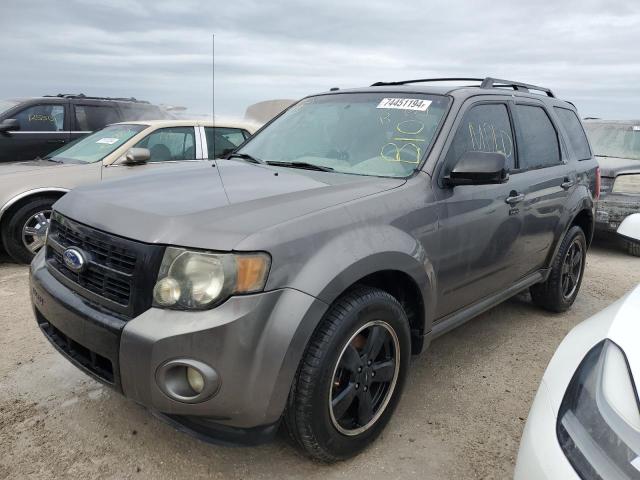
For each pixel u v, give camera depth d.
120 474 2.50
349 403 2.53
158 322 2.12
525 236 3.83
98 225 2.42
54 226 2.84
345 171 3.19
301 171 3.19
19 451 2.63
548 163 4.20
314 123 3.70
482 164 2.87
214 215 2.30
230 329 2.09
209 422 2.29
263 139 3.89
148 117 9.38
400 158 3.13
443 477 2.57
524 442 1.76
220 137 6.95
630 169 7.20
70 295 2.47
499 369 3.67
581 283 5.48
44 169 5.77
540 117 4.27
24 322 4.16
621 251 7.53
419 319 2.95
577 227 4.68
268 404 2.20
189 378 2.16
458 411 3.13
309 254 2.29
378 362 2.71
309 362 2.30
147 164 6.27
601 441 1.54
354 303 2.44
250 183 2.83
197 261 2.13
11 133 8.12
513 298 5.16
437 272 3.00
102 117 8.95
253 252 2.14
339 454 2.56
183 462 2.60
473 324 4.47
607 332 1.85
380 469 2.61
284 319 2.17
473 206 3.20
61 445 2.69
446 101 3.39
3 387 3.21
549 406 1.78
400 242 2.65
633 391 1.59
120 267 2.29
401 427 2.95
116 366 2.23
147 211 2.37
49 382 3.28
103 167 5.97
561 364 1.92
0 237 5.71
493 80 3.93
